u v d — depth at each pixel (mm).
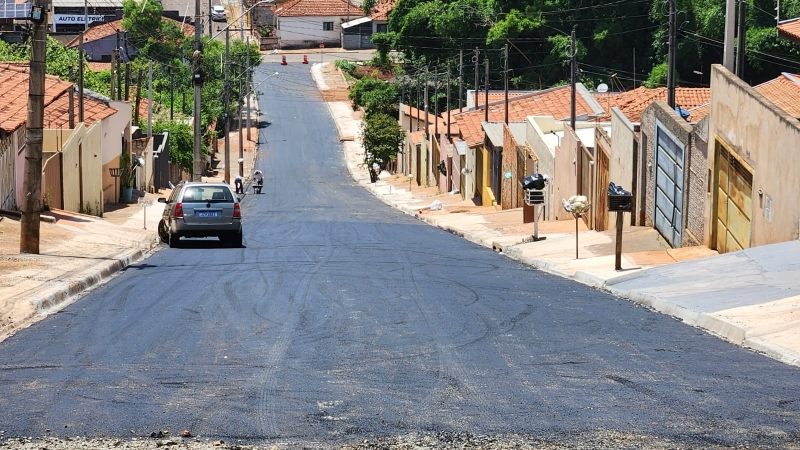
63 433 11805
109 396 13695
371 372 15328
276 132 153500
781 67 98875
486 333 18875
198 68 69562
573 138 49938
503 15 126938
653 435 11734
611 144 43062
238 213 40344
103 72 132500
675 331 19453
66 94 69625
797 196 25844
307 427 12125
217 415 12672
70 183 55219
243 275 28609
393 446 11336
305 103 171000
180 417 12570
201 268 30859
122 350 17094
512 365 15883
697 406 13133
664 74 107062
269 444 11398
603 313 21750
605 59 121062
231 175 122938
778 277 23531
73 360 16219
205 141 128250
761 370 15570
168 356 16547
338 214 71000
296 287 25719
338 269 30516
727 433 11797
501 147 70375
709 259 27484
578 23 121125
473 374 15180
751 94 28984
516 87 124625
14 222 40625
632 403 13312
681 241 35188
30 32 31234
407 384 14492
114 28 157250
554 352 17000
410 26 135375
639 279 26625
